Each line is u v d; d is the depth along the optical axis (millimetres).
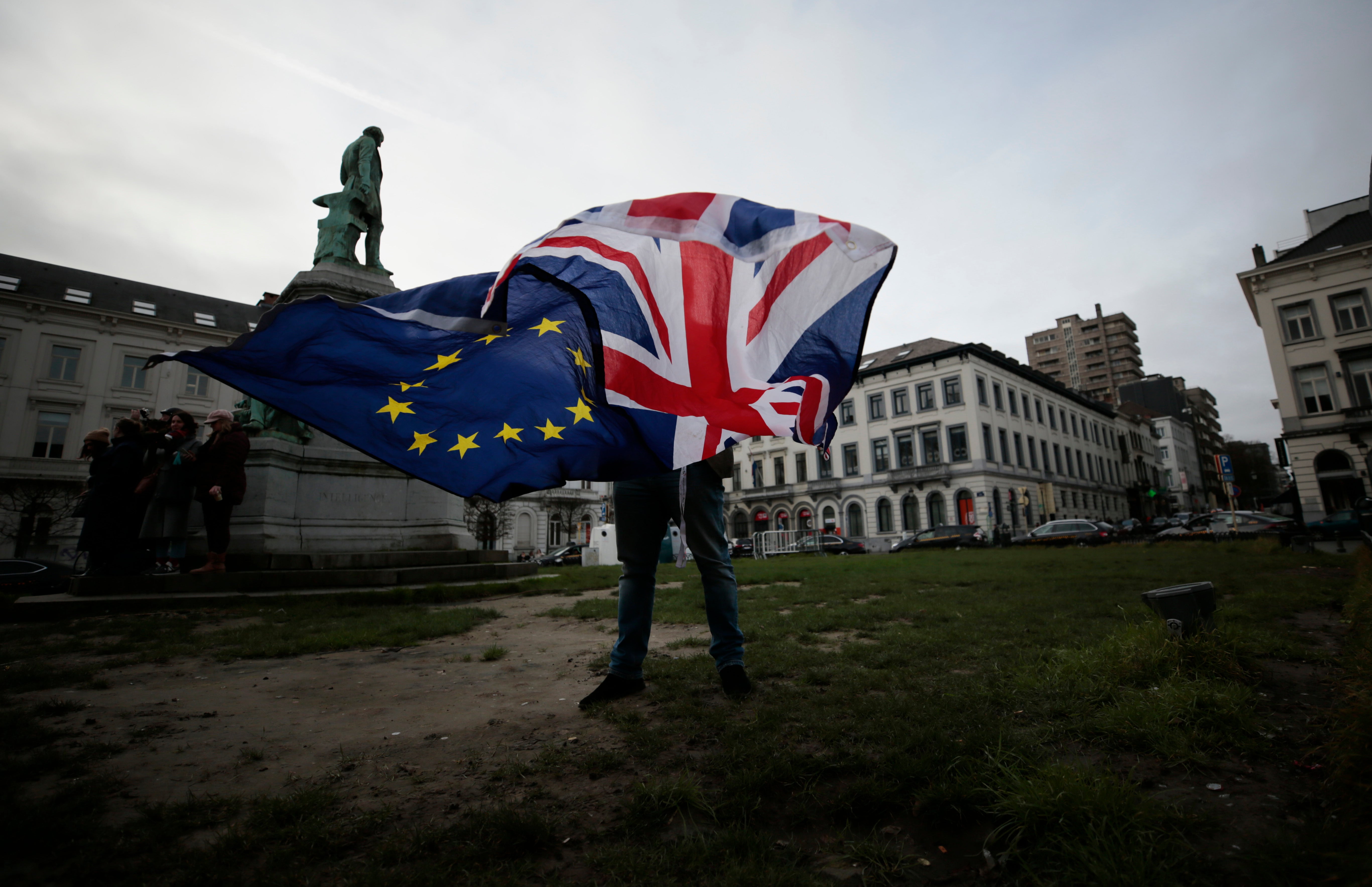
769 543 32312
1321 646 3607
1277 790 1814
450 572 8773
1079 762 2062
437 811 1896
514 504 47469
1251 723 2211
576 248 2951
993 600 6012
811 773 2049
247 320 45812
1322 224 34250
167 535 7016
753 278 3088
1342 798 1604
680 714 2686
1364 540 10031
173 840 1725
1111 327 97625
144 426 7723
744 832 1669
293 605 6691
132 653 4426
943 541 28938
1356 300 28031
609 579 10148
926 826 1771
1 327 36688
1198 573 8672
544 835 1678
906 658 3541
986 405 40844
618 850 1632
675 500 3043
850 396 45156
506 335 2787
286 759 2354
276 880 1501
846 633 4641
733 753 2178
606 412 2652
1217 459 21156
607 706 2891
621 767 2189
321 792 1973
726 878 1491
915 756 2105
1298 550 14898
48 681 3475
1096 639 3852
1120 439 61125
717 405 2787
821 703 2762
